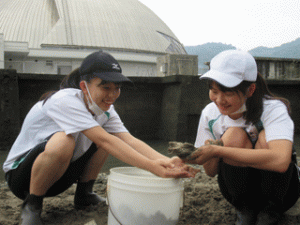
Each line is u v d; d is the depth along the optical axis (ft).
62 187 6.87
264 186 5.84
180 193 5.77
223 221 6.68
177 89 18.01
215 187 9.15
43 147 6.04
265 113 5.62
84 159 6.82
